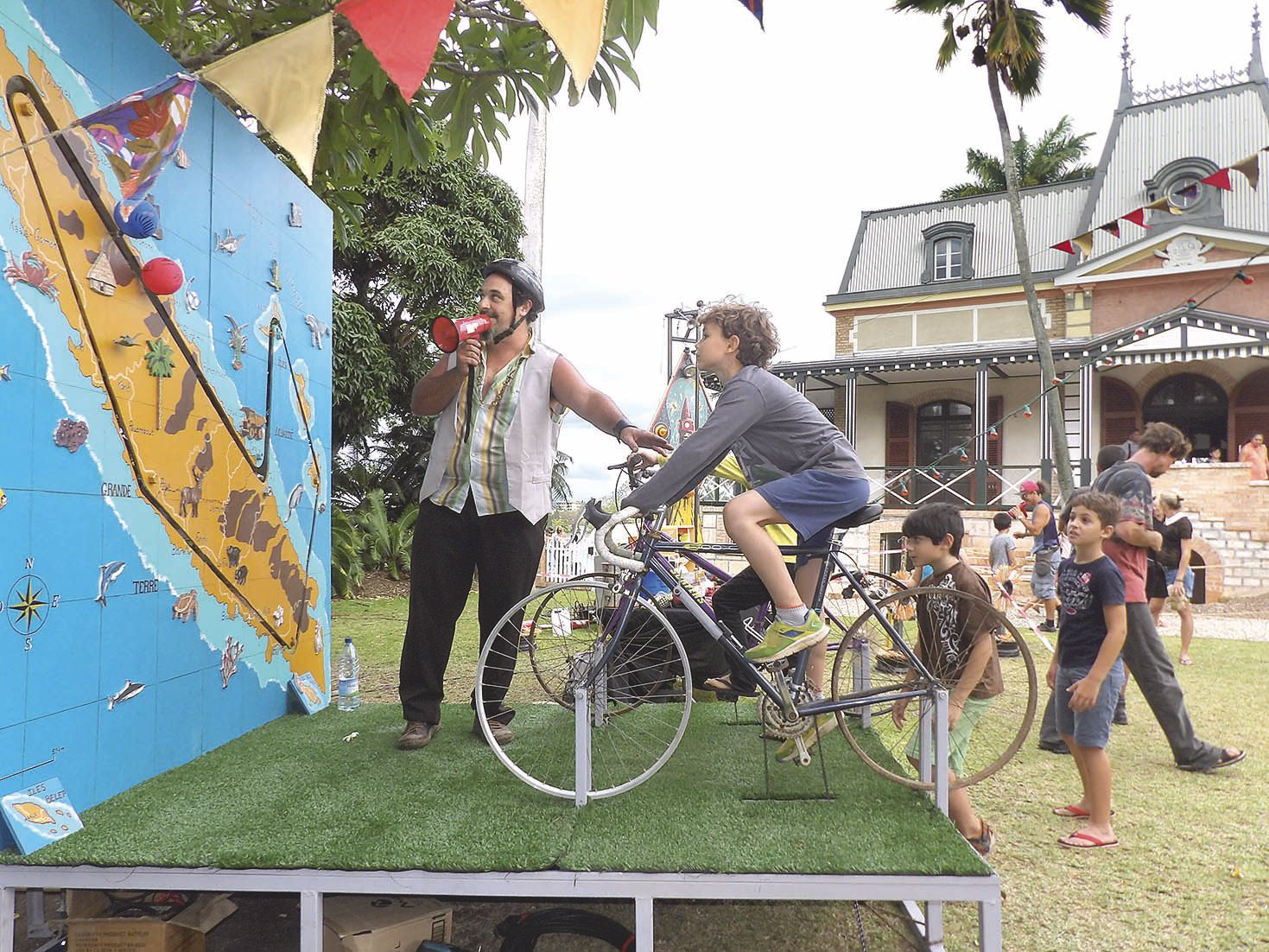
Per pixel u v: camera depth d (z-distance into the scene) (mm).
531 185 11242
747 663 2789
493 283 3301
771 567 2695
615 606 3006
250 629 3555
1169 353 16312
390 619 10625
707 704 4027
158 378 2887
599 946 2766
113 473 2650
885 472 20047
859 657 3361
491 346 3318
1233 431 17266
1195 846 3506
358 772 2932
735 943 2799
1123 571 4523
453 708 4078
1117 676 3555
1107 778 3516
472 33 4051
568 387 3365
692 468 2738
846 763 3055
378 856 2176
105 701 2605
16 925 2838
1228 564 13898
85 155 2506
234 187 3414
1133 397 18125
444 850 2221
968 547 15773
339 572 12711
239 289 3453
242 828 2363
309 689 4070
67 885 2162
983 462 16453
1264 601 13414
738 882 2123
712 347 3000
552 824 2414
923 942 2725
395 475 16844
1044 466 17141
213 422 3254
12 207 2236
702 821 2447
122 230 2633
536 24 3877
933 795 2752
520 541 3299
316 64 2316
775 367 19250
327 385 4367
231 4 3846
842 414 20750
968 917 2908
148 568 2834
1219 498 13984
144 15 3945
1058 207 20891
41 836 2213
